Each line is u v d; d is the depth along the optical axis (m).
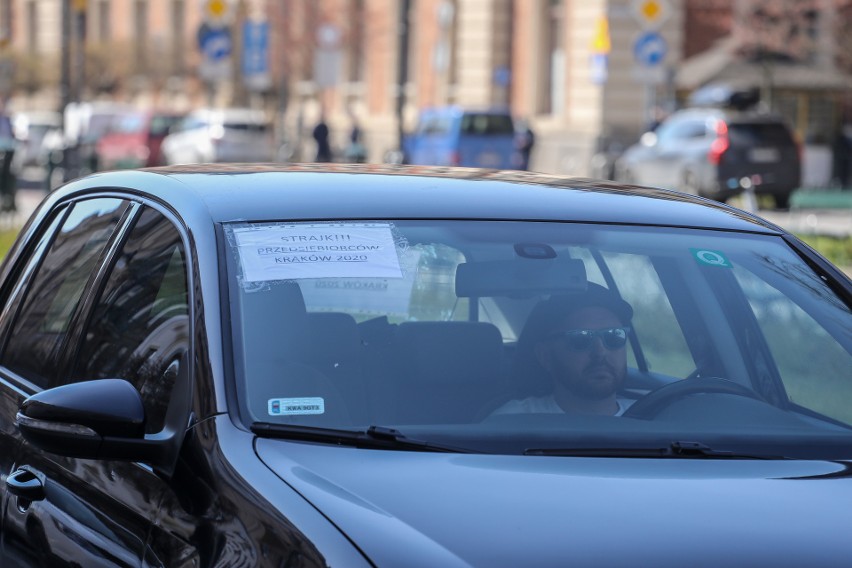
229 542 3.73
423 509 3.67
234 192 4.95
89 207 5.65
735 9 50.41
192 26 75.12
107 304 5.10
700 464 4.18
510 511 3.68
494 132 46.81
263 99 64.38
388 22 61.25
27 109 82.19
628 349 4.84
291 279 4.54
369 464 3.97
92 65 74.56
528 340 4.64
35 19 82.31
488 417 4.36
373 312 4.54
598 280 4.82
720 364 4.91
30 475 4.87
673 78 44.00
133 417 4.21
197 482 4.02
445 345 4.55
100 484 4.45
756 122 38.69
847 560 3.59
